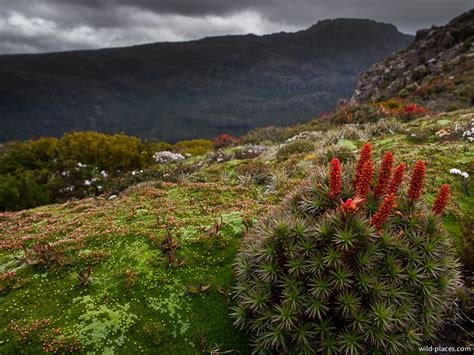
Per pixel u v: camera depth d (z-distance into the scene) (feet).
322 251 13.57
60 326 15.07
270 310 13.78
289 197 17.31
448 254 15.10
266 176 32.68
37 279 17.57
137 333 15.14
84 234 21.66
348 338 12.71
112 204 28.66
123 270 17.90
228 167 37.96
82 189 41.75
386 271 13.61
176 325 15.61
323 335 12.95
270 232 14.28
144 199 28.19
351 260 13.57
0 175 42.91
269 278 13.96
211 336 15.34
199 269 18.10
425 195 23.21
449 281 14.16
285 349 13.24
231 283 17.30
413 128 40.40
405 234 14.38
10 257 20.58
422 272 13.99
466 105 62.69
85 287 16.98
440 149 30.53
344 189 15.55
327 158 31.91
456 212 21.53
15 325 15.05
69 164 46.68
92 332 14.90
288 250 13.74
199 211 24.77
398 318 12.96
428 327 14.06
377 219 13.60
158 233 20.81
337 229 13.46
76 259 18.76
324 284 12.94
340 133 43.86
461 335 14.94
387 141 37.32
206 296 16.76
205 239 19.83
